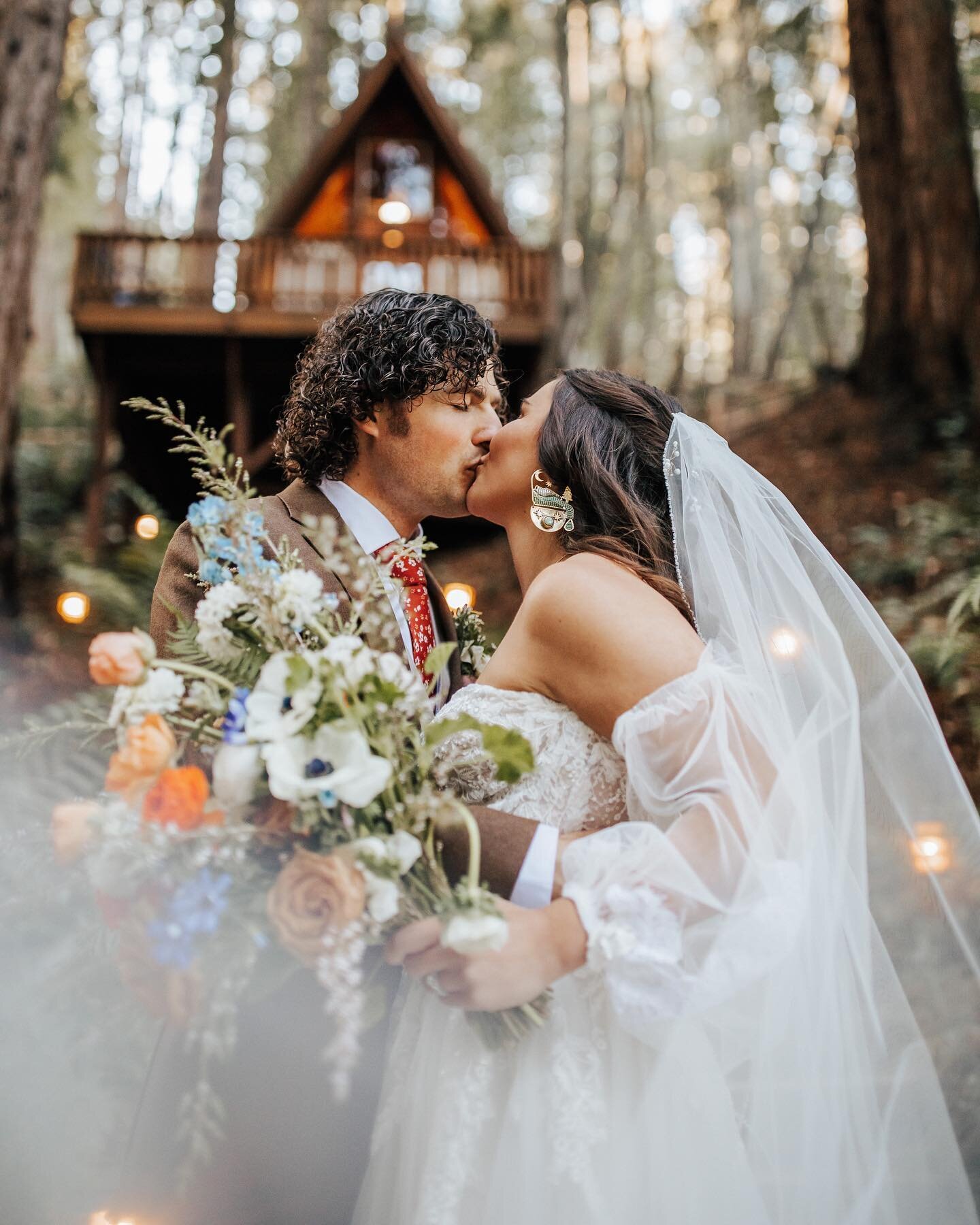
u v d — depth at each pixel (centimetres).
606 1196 130
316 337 205
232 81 1443
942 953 168
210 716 127
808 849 141
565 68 1599
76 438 1108
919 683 162
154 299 893
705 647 145
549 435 171
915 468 681
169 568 173
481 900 117
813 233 1636
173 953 105
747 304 1847
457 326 188
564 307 1518
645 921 128
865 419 750
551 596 147
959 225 751
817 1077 138
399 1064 149
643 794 137
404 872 122
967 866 155
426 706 132
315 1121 144
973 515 562
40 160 558
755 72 1734
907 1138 142
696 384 1497
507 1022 133
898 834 161
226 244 898
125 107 1769
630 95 1786
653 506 170
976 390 712
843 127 1426
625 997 127
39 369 1403
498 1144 134
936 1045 174
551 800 146
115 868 108
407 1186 140
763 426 840
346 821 117
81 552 764
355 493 190
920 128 759
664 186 2198
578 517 171
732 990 129
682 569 160
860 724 162
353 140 1052
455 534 880
